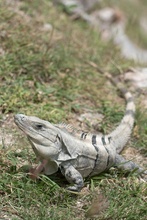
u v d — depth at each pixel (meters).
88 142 6.59
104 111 8.41
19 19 10.14
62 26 11.22
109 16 15.04
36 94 8.12
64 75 9.05
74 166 6.36
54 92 8.48
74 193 6.23
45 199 6.14
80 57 10.14
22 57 8.91
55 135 6.18
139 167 7.01
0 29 9.48
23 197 6.12
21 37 9.45
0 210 5.93
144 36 16.72
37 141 6.09
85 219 5.95
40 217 5.81
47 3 11.97
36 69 8.85
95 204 5.92
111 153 6.78
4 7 10.27
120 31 14.73
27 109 7.82
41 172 6.34
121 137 7.54
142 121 8.24
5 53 8.85
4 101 7.82
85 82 9.20
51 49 9.55
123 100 9.02
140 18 18.75
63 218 5.88
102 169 6.72
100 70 9.86
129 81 9.77
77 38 11.09
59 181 6.46
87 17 13.20
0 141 7.10
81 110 8.36
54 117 7.81
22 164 6.73
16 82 8.36
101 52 10.95
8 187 6.18
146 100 9.18
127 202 6.26
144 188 6.61
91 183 6.48
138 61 11.14
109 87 9.39
